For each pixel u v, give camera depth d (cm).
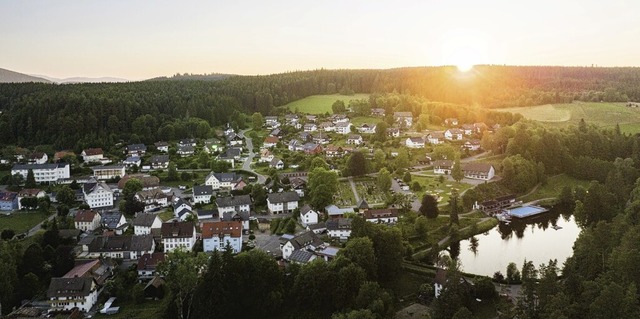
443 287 16800
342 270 17512
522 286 16450
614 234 17650
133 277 19475
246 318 17300
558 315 13138
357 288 17375
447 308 15775
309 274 17588
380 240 19688
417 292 18650
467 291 16950
